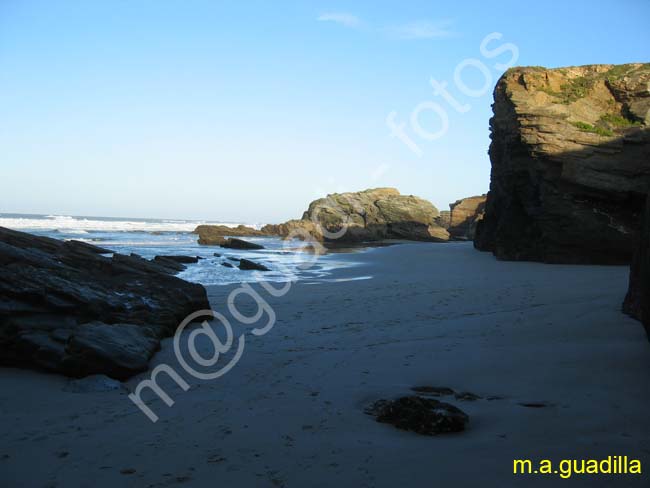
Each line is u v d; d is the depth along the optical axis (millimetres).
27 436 4770
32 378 6879
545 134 23578
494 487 3496
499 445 4203
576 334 7996
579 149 22891
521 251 25781
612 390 5469
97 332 7586
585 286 13938
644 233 7578
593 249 23000
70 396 6082
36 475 3963
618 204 22547
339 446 4367
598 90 25781
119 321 9070
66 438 4715
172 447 4473
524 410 5043
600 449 4012
